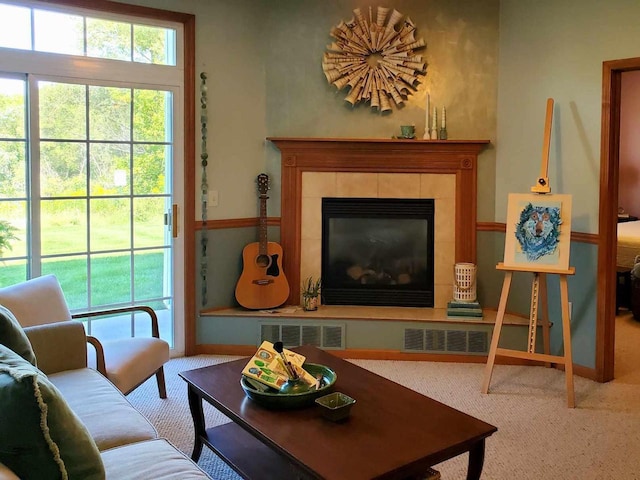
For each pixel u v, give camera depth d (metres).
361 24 4.68
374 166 4.75
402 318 4.48
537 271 3.77
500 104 4.66
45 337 2.79
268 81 4.77
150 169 4.34
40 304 3.12
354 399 2.46
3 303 2.93
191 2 4.37
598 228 4.00
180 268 4.50
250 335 4.58
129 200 4.27
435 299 4.81
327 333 4.52
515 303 4.65
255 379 2.53
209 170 4.57
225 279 4.72
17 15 3.75
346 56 4.70
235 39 4.60
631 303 5.89
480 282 4.79
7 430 1.46
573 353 4.21
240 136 4.69
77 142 4.02
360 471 1.90
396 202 4.77
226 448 2.67
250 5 4.65
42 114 3.87
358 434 2.15
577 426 3.34
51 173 3.93
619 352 4.77
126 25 4.18
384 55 4.70
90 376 2.75
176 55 4.38
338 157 4.75
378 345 4.50
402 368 4.31
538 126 4.36
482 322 4.39
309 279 4.84
